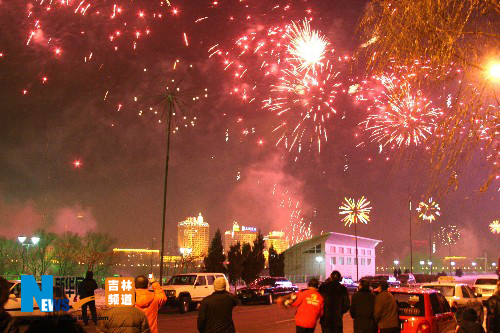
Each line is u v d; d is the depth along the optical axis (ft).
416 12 30.48
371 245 252.62
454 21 29.43
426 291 44.42
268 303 118.42
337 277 41.86
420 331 41.63
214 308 32.35
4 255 146.00
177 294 94.07
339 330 41.27
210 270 153.17
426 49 30.50
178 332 62.80
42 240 149.18
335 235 220.02
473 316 31.22
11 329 20.29
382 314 39.68
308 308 39.52
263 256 168.66
